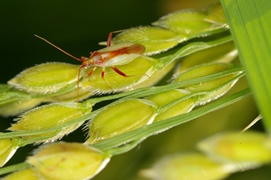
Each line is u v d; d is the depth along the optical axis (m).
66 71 0.11
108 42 0.12
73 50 0.13
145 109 0.11
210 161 0.10
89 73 0.11
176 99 0.11
